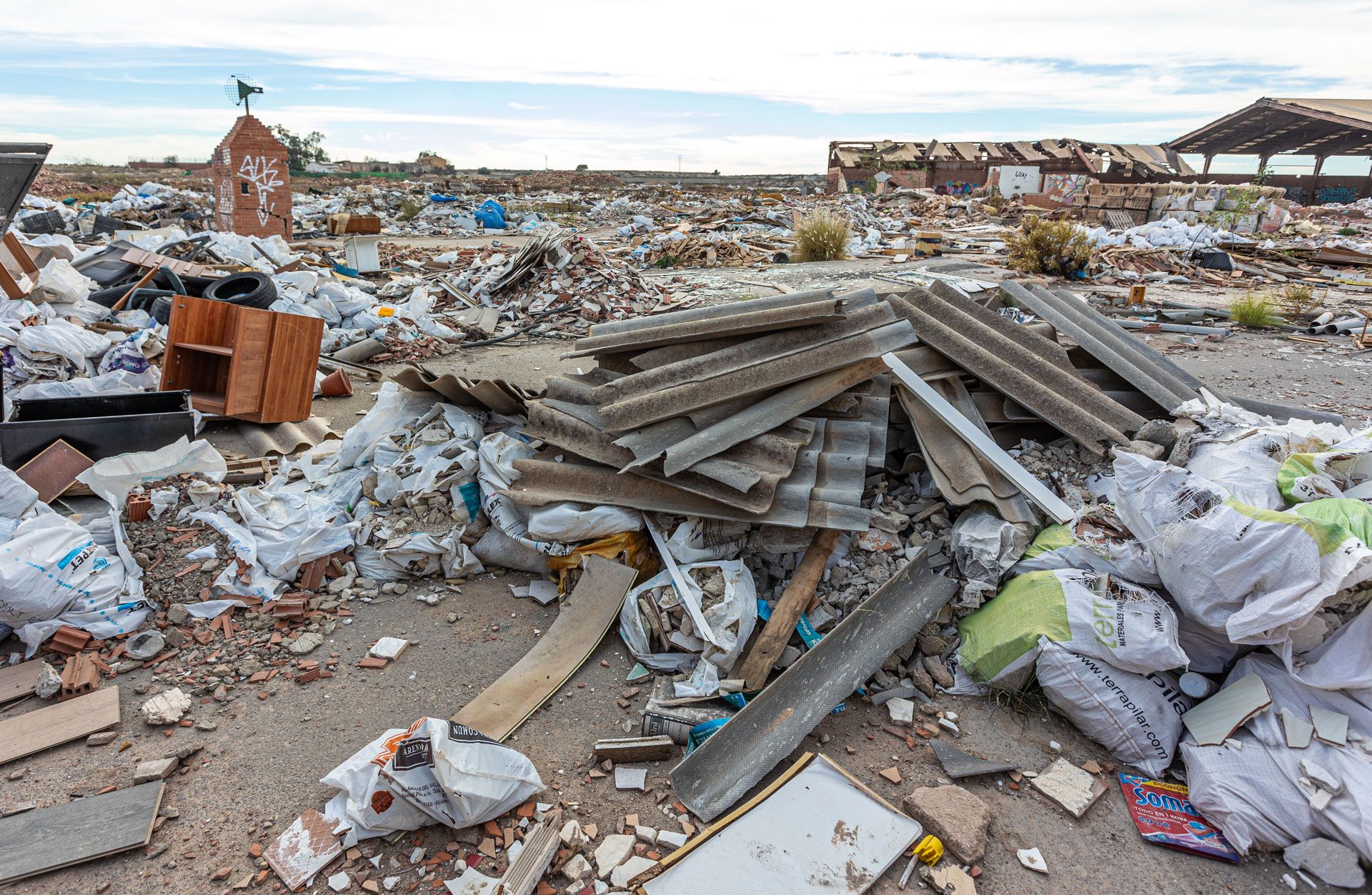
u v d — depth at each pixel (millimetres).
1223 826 2863
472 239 25047
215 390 7266
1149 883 2713
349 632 4168
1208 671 3420
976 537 3971
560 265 12961
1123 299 13805
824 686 3496
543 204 36844
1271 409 5734
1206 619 3248
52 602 3855
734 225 26094
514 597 4520
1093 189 29156
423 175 55344
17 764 3209
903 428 5008
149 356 7586
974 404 4902
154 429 5750
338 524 4734
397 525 4719
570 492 4508
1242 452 3982
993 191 40000
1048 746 3371
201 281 10320
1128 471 3746
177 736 3389
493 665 3924
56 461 5152
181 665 3854
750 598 3912
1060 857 2818
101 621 3959
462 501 4777
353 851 2816
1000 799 3090
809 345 4824
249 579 4332
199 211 22391
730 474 4020
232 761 3248
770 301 5266
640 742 3279
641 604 3961
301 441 6617
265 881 2705
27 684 3621
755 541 4230
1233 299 14422
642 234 24469
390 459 5242
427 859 2801
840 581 4125
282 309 9781
